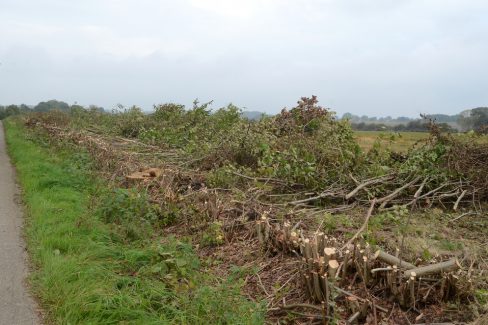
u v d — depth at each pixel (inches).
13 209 261.7
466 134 286.2
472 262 158.7
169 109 567.2
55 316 143.7
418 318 133.4
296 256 175.9
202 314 141.4
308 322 138.0
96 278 163.2
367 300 133.6
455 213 243.6
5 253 192.2
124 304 146.1
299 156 295.6
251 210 229.5
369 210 226.5
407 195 265.3
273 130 375.6
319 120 363.3
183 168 344.5
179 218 235.8
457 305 137.1
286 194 270.7
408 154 294.8
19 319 141.6
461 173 263.9
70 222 222.5
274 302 150.6
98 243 195.9
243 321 136.6
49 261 177.0
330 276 136.6
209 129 453.7
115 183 308.5
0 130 893.2
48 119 716.0
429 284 144.6
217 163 343.6
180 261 175.3
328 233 204.5
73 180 311.3
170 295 154.7
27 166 371.6
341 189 268.4
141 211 237.0
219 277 172.2
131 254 184.5
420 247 182.5
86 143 430.9
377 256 146.8
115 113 651.5
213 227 207.3
